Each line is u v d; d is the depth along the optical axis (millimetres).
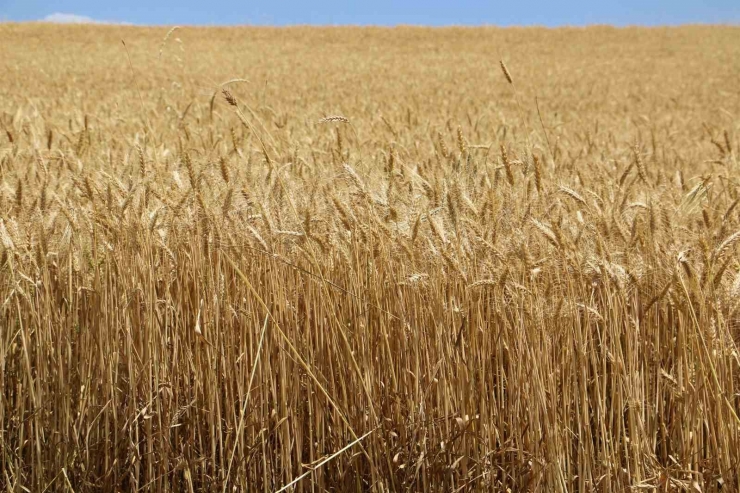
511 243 3311
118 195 3963
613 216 3504
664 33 54562
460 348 3379
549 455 3145
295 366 3461
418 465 3326
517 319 3232
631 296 3389
